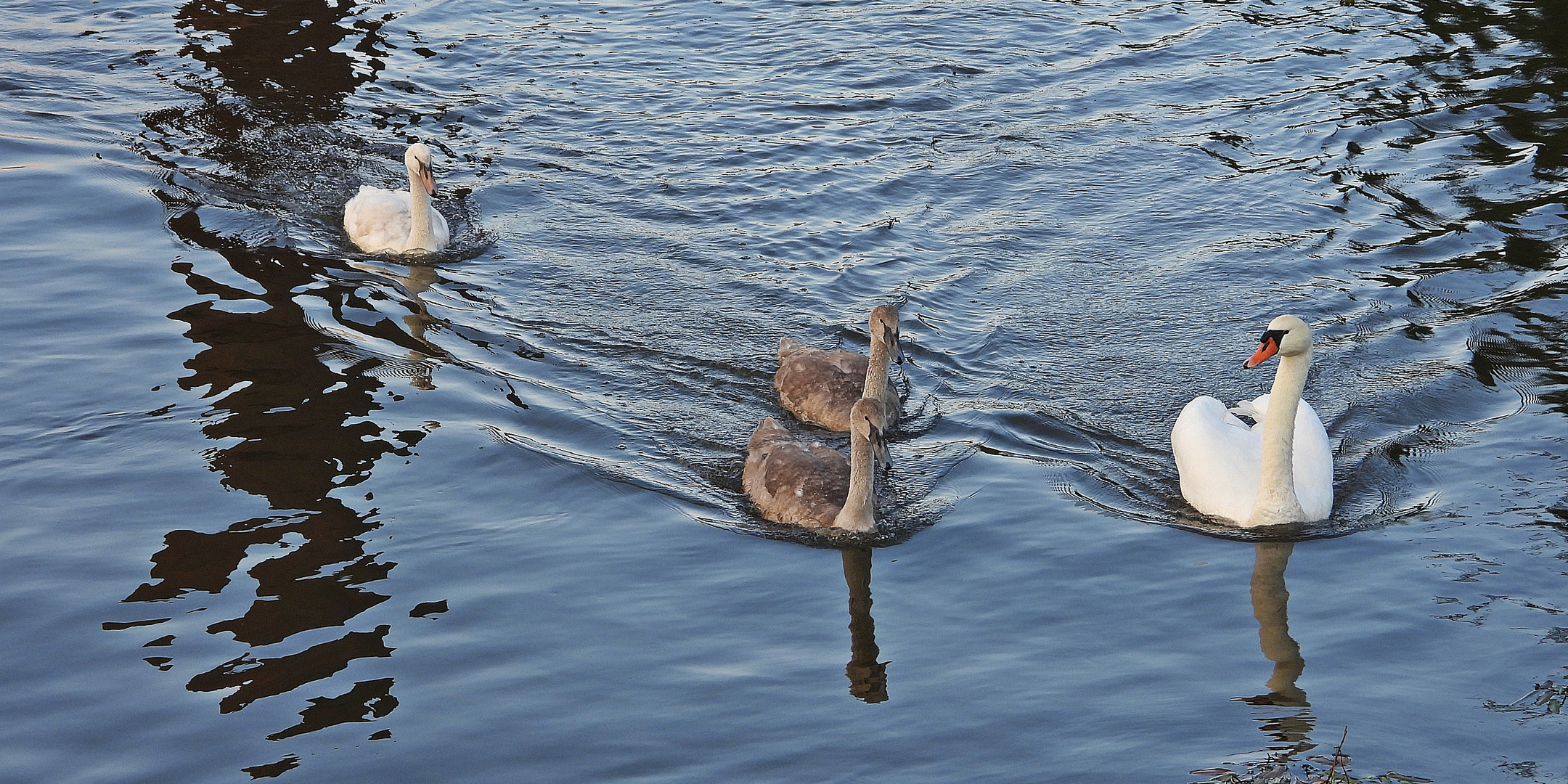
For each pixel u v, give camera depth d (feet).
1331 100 73.46
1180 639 34.32
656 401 47.14
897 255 58.13
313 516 39.14
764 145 68.59
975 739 30.58
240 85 73.77
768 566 38.06
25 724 30.76
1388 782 28.35
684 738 30.66
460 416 45.06
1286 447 39.01
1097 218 61.72
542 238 59.16
